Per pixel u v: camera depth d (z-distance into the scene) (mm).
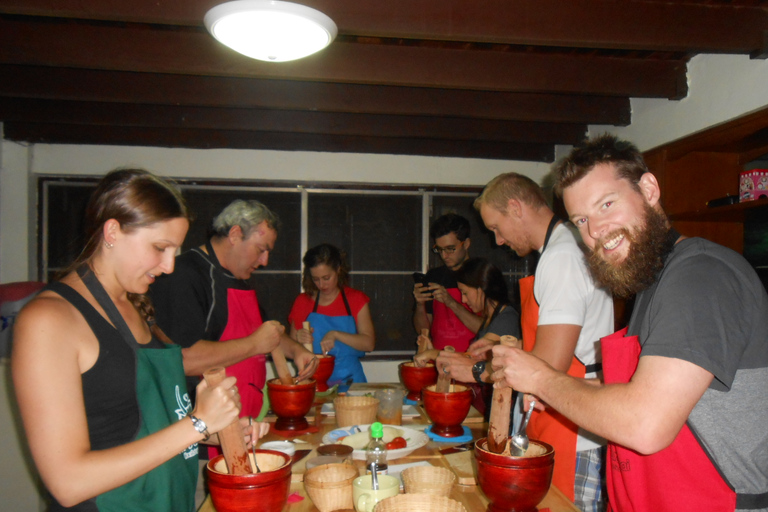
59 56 2070
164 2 1657
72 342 824
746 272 901
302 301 2992
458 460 1301
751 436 903
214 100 2598
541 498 979
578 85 2340
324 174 3594
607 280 1007
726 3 1902
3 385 2174
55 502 879
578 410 901
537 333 1406
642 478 1003
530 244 1649
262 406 1842
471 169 3711
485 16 1788
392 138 3537
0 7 1586
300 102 2646
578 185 992
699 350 811
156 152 3467
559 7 1829
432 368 2012
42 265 3363
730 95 2113
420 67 2250
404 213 3738
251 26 1405
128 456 804
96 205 937
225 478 914
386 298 3713
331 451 1259
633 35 1867
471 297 2295
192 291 1651
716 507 913
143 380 942
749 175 2084
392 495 985
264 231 1873
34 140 3221
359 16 1729
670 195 2480
